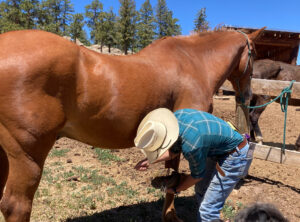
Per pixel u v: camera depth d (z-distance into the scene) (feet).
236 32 11.71
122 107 7.83
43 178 12.85
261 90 14.96
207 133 6.88
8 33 7.11
